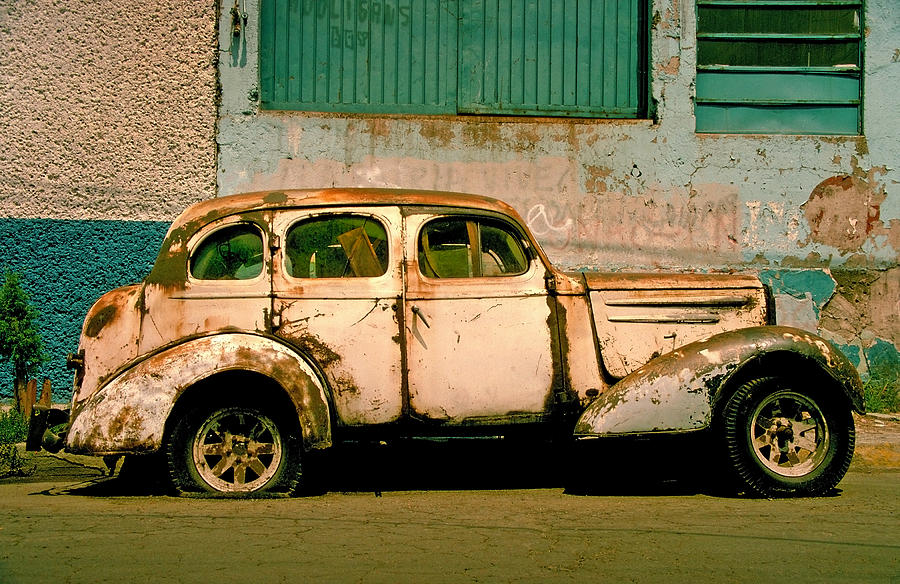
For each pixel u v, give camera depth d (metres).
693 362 5.50
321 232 5.65
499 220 5.75
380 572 3.85
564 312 5.74
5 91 8.62
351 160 8.94
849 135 9.23
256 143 8.85
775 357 5.57
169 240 5.62
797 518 4.94
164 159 8.76
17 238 8.57
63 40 8.67
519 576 3.80
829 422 5.61
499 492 5.84
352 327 5.55
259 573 3.83
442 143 8.98
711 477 6.32
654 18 9.16
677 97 9.12
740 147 9.12
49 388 6.95
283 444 5.48
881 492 5.78
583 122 9.06
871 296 9.10
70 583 3.68
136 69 8.74
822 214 9.13
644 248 9.08
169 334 5.52
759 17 9.27
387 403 5.54
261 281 5.56
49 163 8.64
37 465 6.84
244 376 5.41
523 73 9.26
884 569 3.92
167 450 5.43
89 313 5.64
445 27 9.20
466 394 5.59
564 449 6.96
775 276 9.09
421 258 5.66
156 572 3.84
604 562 4.02
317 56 9.10
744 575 3.83
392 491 5.86
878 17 9.22
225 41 8.85
